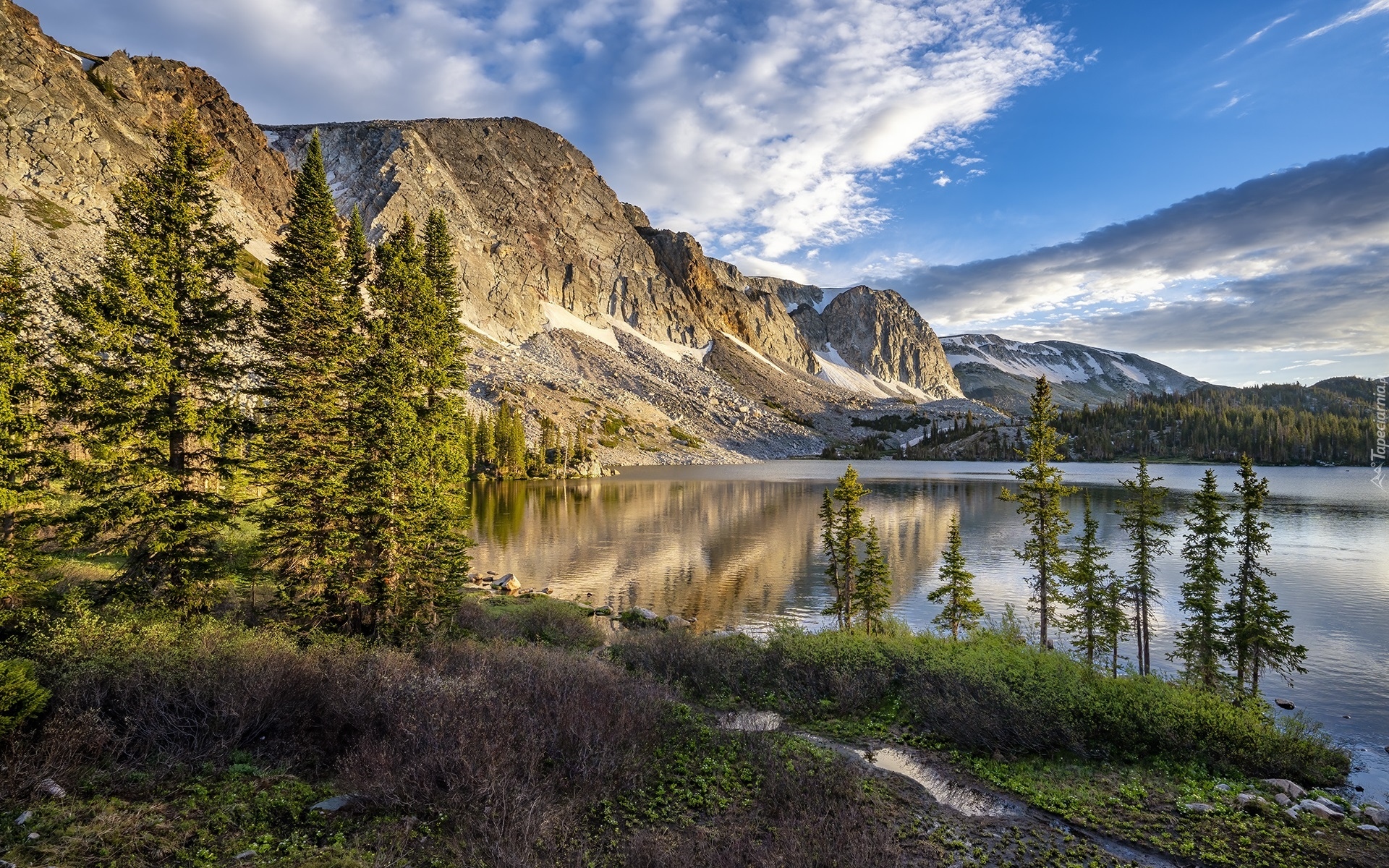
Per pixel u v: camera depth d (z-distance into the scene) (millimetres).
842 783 13867
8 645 16500
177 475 22094
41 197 135875
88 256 116250
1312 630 34469
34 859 9125
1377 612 37781
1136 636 33719
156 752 12906
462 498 30656
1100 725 16891
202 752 13016
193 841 10289
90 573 27578
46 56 168750
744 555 60438
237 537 33562
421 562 26406
